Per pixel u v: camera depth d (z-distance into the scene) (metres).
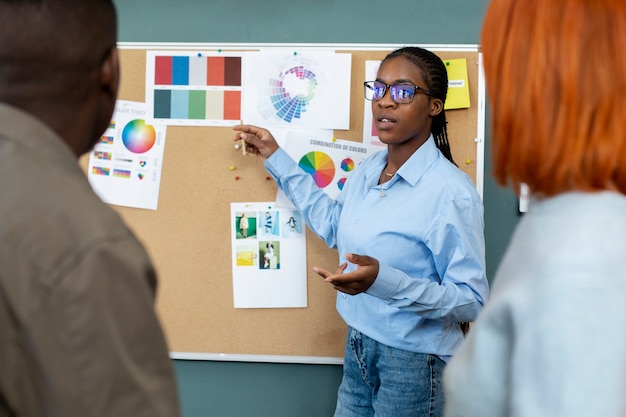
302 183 1.82
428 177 1.57
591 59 0.56
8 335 0.59
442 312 1.49
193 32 1.96
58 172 0.64
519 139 0.60
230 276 1.97
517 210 1.92
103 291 0.60
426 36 1.90
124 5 1.97
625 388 0.51
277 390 2.01
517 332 0.56
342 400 1.75
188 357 2.00
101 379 0.59
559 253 0.55
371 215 1.60
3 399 0.59
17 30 0.69
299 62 1.92
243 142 1.84
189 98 1.95
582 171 0.57
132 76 1.97
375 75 1.90
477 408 0.61
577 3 0.57
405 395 1.56
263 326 1.97
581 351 0.51
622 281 0.53
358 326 1.64
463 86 1.88
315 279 1.95
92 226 0.62
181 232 1.98
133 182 1.98
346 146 1.91
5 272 0.59
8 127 0.65
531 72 0.58
